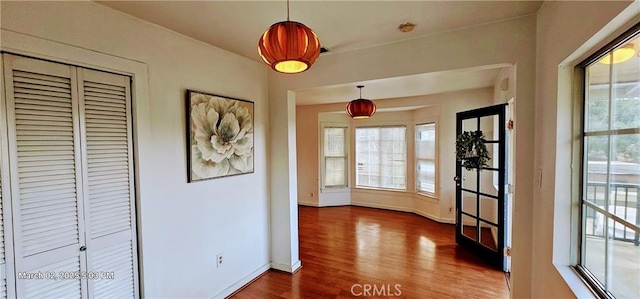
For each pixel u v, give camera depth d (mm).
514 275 2152
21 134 1537
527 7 1915
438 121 4980
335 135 6469
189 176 2363
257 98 3047
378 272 3158
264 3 1796
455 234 4168
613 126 1377
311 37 1387
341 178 6500
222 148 2637
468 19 2074
